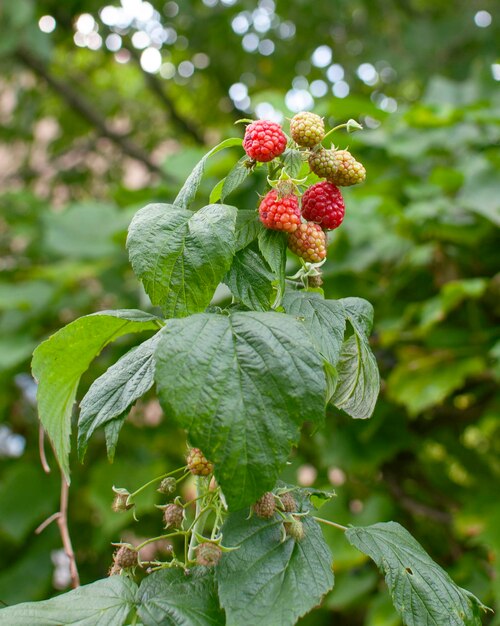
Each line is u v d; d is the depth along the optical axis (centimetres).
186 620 37
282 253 38
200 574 39
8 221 146
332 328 39
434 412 102
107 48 168
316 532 39
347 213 99
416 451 101
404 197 106
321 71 174
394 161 109
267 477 34
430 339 92
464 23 160
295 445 34
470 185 94
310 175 43
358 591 96
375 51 163
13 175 184
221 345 35
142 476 107
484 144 104
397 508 100
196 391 34
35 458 125
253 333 35
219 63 177
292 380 34
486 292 95
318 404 34
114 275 119
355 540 40
